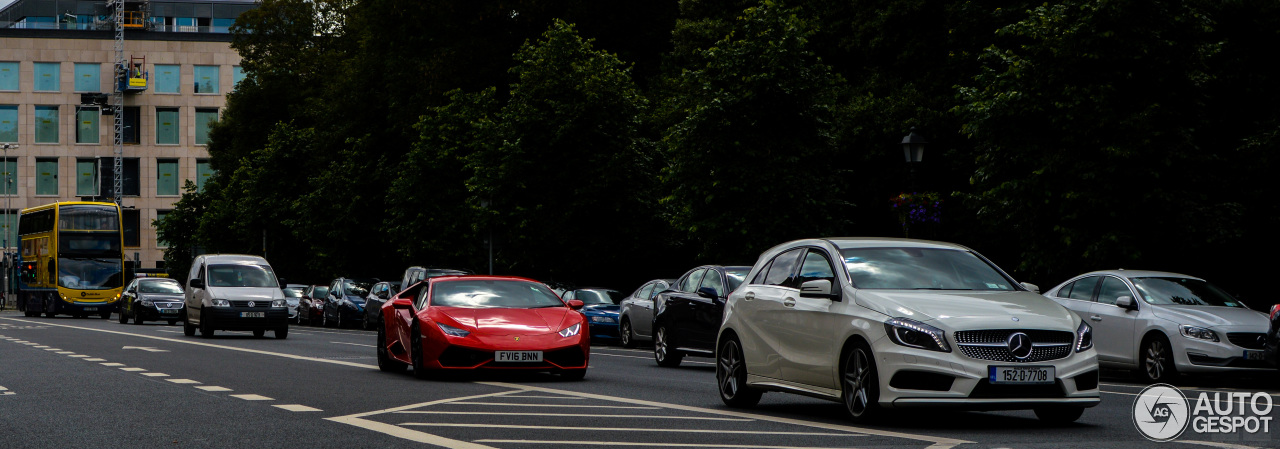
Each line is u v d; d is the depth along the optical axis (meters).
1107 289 24.89
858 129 41.09
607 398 18.14
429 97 61.88
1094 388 13.66
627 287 51.00
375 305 53.50
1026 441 12.61
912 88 41.22
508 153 47.00
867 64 44.16
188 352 31.25
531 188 47.16
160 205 143.25
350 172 65.50
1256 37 30.80
